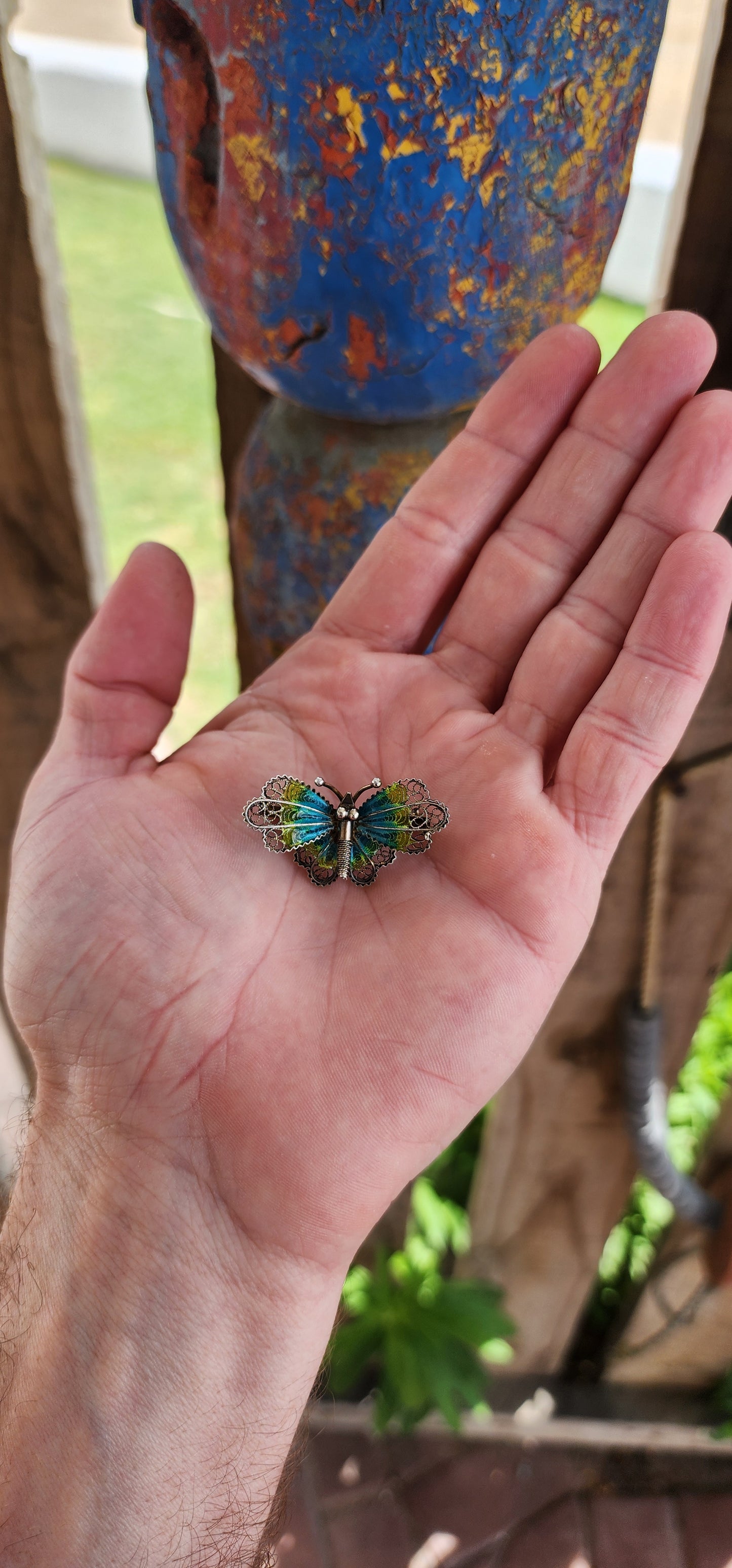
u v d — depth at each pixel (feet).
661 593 0.51
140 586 0.56
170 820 0.56
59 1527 0.45
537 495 0.58
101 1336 0.48
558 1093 0.84
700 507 0.55
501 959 0.52
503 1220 0.95
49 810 0.57
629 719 0.53
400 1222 0.98
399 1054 0.50
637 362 0.54
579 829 0.54
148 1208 0.49
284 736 0.61
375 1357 1.05
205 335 2.37
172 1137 0.50
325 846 0.57
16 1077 0.98
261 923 0.55
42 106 3.18
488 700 0.62
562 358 0.54
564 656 0.58
